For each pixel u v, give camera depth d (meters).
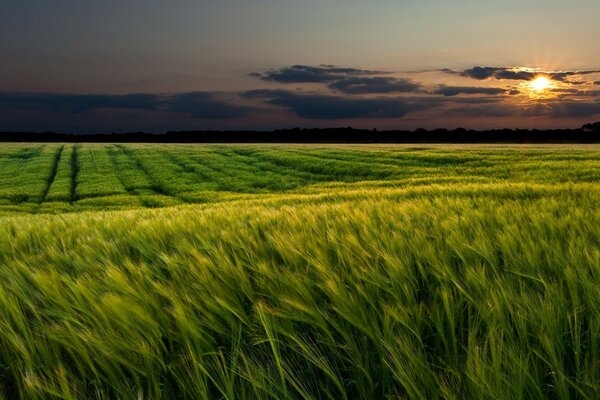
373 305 2.07
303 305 2.01
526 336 1.73
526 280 2.46
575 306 2.01
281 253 2.95
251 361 1.78
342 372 1.90
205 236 3.77
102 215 7.74
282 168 40.72
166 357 1.88
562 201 5.95
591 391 1.47
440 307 2.17
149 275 2.71
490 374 1.48
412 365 1.58
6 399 1.78
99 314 1.98
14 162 49.53
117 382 1.65
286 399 1.53
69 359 1.94
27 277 2.74
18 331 2.03
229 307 2.08
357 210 4.88
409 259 2.75
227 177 36.16
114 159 51.12
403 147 64.38
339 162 40.31
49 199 28.58
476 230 3.51
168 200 27.30
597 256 2.43
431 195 9.89
